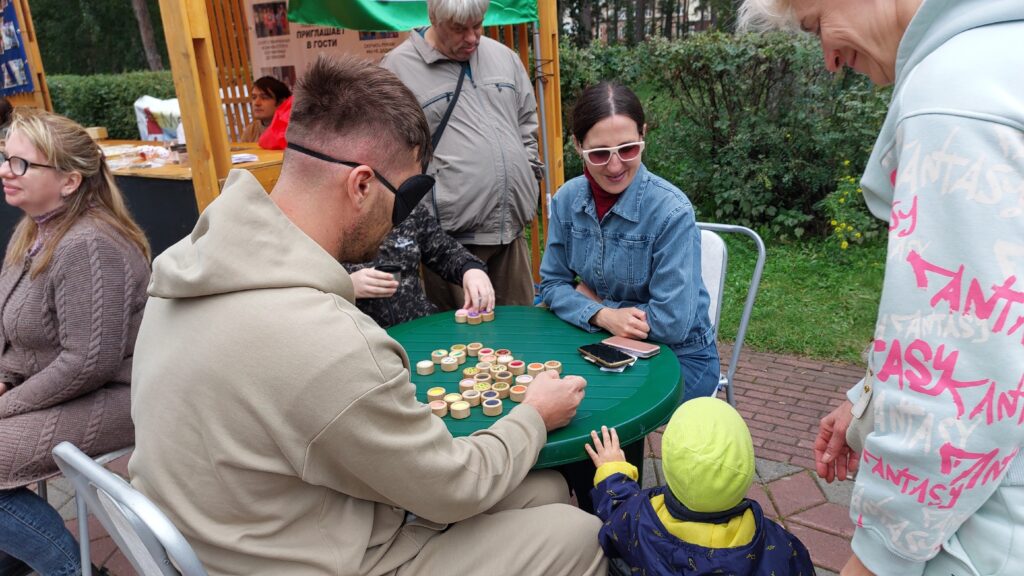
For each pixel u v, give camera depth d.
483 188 3.26
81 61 28.19
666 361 1.98
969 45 0.87
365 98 1.29
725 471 1.37
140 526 1.16
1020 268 0.82
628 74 6.80
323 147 1.29
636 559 1.47
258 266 1.20
